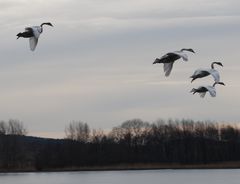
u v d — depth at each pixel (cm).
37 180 15100
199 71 2758
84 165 19900
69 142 19988
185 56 2786
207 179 14388
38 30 2686
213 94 2845
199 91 2875
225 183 12900
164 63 2825
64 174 18250
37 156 19900
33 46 2684
